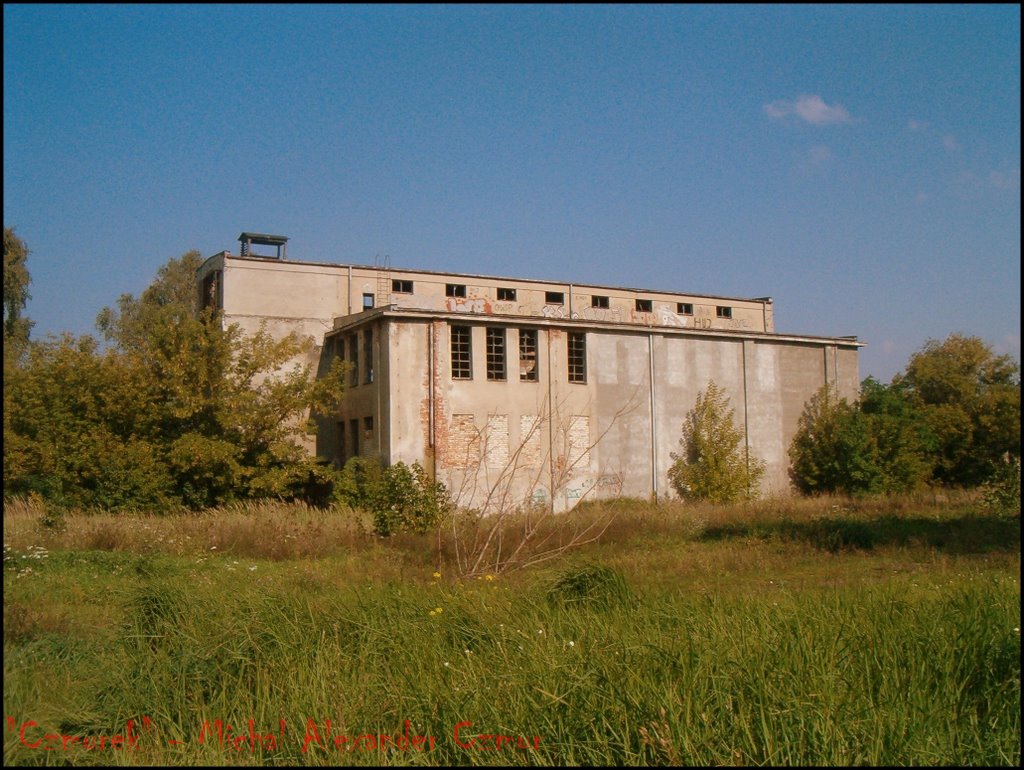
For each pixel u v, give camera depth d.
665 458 40.06
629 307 47.88
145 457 30.36
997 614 8.02
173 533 20.58
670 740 5.50
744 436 42.31
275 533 20.95
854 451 39.84
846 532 20.47
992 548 18.88
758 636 7.45
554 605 10.20
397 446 33.84
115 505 29.09
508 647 7.68
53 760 5.87
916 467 39.69
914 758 5.42
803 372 44.56
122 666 7.48
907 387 49.47
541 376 37.28
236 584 12.44
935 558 17.36
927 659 6.80
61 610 9.98
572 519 23.22
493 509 34.25
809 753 5.40
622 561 17.47
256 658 7.57
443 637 8.34
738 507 30.73
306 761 5.82
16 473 28.38
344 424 37.69
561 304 45.66
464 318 35.50
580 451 37.75
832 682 6.16
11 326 28.92
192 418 33.22
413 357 34.66
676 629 8.35
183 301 63.97
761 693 5.88
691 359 41.38
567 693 6.11
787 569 16.69
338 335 38.38
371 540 21.39
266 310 38.41
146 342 34.97
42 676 7.00
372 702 6.63
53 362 30.42
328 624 8.66
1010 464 24.34
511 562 15.62
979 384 48.28
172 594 9.60
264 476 32.50
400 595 10.04
